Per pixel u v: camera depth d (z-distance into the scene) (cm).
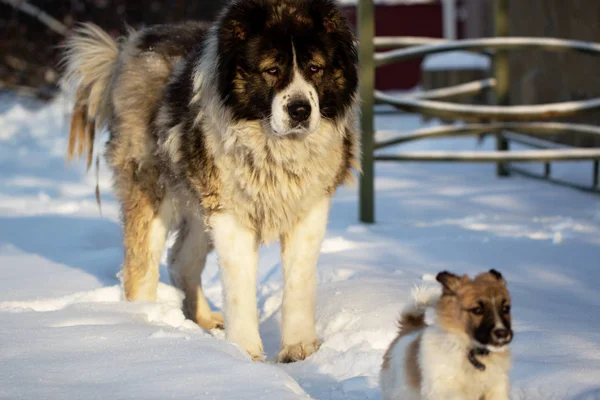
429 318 528
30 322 675
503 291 461
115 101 841
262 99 664
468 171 1688
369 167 1184
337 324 709
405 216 1241
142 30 889
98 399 490
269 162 680
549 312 689
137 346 596
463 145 1952
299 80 657
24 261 995
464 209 1278
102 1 2697
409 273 837
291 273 705
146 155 796
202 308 842
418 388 482
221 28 684
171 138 730
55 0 2727
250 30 666
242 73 671
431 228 1118
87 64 903
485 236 1039
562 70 1703
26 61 2759
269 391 500
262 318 812
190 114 722
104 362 557
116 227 1223
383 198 1395
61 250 1065
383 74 4209
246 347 689
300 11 671
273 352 730
